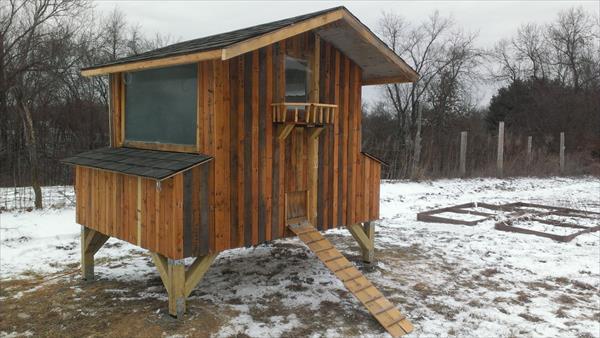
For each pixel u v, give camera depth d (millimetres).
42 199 12055
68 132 20906
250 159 5906
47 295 6332
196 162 5270
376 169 7902
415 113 31406
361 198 7633
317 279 7113
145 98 6523
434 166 20328
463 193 16578
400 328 5457
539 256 8656
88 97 24219
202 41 6906
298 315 5820
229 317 5688
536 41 42969
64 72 21797
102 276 7141
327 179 6969
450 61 31281
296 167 6516
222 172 5598
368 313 5918
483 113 44500
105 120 21688
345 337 5277
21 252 8180
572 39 41625
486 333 5473
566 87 39031
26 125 11109
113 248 8750
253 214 5996
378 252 8828
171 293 5547
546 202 15297
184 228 5328
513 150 24469
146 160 5824
